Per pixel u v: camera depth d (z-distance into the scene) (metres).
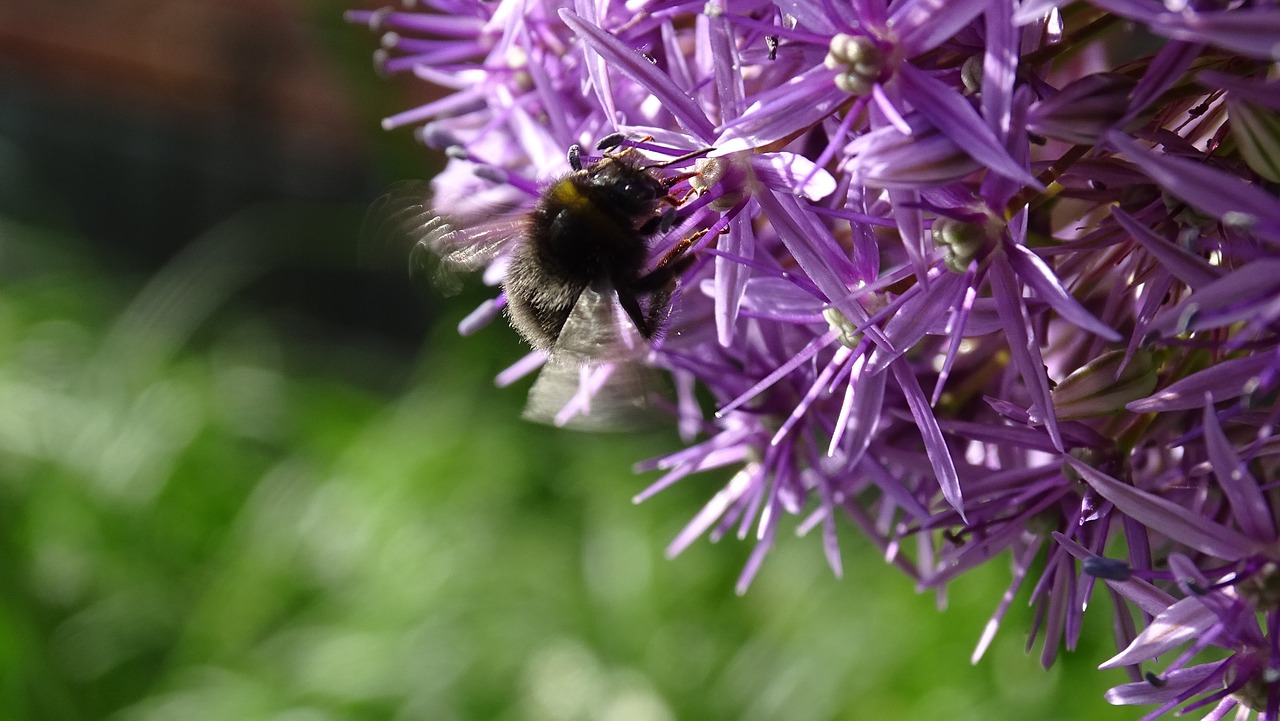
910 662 0.44
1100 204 0.23
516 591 0.50
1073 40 0.23
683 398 0.28
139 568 0.51
